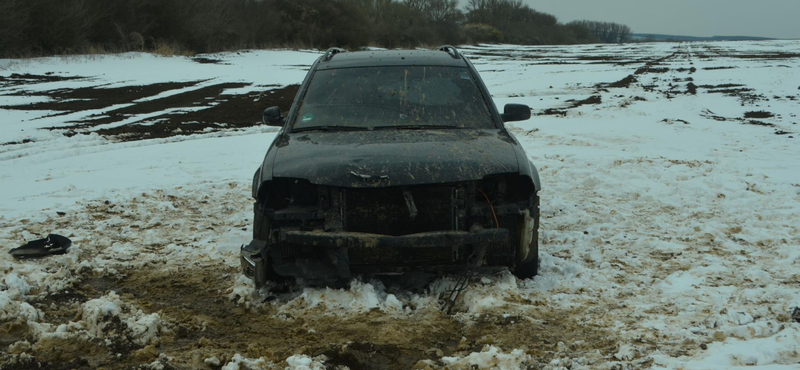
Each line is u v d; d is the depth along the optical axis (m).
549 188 8.77
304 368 3.79
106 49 33.62
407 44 60.72
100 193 8.36
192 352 4.09
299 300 4.86
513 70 29.86
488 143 5.21
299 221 4.90
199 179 9.26
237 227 7.04
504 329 4.44
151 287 5.37
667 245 6.24
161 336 4.36
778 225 6.80
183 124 14.52
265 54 38.84
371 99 5.86
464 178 4.73
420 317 4.65
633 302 4.89
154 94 20.27
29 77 23.94
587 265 5.77
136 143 12.12
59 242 6.20
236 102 18.58
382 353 4.12
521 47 63.19
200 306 4.97
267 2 48.00
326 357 4.02
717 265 5.65
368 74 6.12
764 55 39.50
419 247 4.82
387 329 4.41
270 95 20.44
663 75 26.38
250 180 9.23
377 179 4.67
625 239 6.47
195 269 5.78
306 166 4.87
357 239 4.56
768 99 18.27
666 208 7.68
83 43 32.28
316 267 4.88
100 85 22.25
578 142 12.20
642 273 5.54
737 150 11.13
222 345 4.23
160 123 14.59
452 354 4.12
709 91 20.56
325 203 4.81
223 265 5.87
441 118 5.69
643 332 4.35
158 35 36.94
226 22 41.28
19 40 29.67
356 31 52.44
